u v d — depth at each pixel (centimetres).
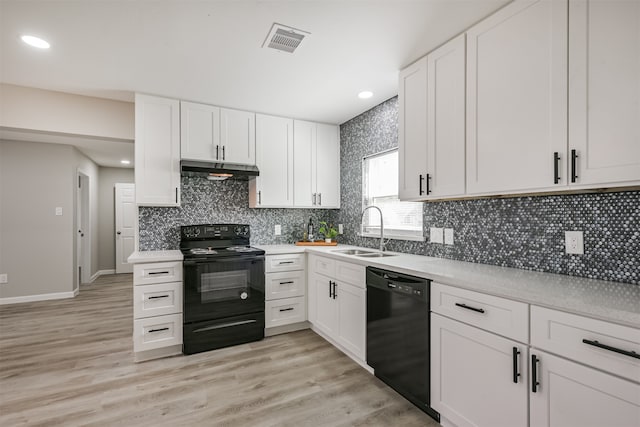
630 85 118
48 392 208
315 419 180
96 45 205
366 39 198
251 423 177
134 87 270
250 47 209
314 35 195
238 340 286
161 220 315
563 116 138
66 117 285
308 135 360
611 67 123
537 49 148
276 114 340
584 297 119
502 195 179
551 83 142
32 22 180
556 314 118
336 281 269
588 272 157
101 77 252
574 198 163
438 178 201
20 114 271
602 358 106
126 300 443
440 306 168
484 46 173
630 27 118
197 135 302
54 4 165
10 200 425
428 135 210
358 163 347
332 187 373
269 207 349
